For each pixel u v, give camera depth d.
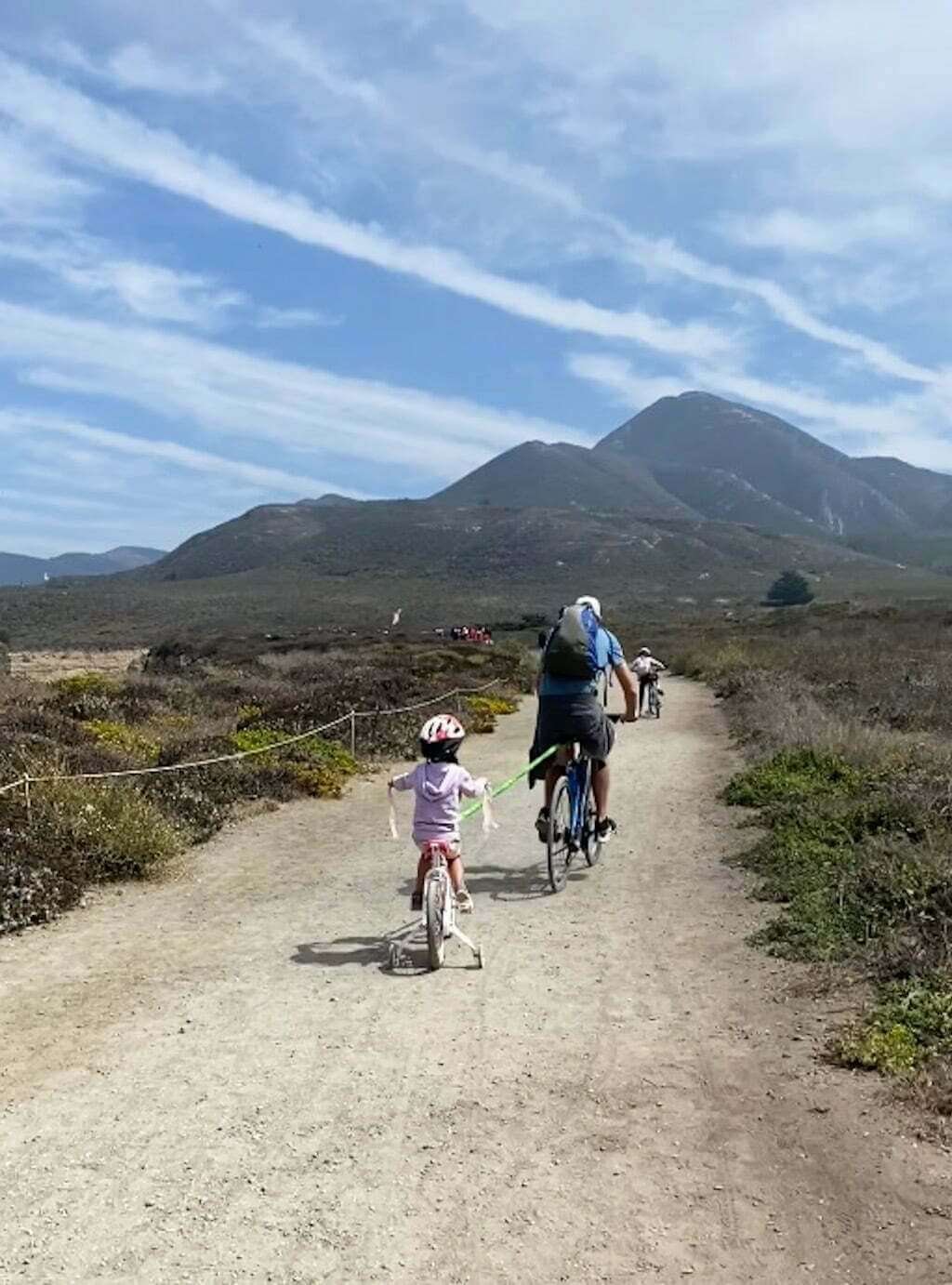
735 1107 4.64
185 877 9.41
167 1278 3.50
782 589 137.25
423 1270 3.52
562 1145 4.34
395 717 19.11
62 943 7.46
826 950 6.55
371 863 9.85
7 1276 3.53
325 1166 4.20
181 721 18.80
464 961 6.79
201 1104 4.79
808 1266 3.52
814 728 14.53
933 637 38.59
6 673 31.95
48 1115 4.72
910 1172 4.06
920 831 8.94
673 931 7.33
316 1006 6.02
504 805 12.47
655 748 17.05
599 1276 3.48
